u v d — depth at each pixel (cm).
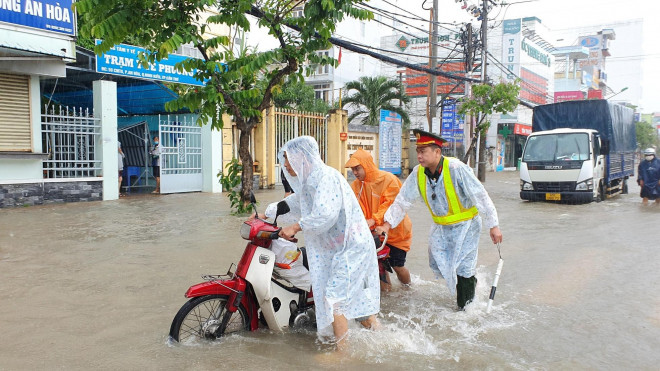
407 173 2705
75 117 1243
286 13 921
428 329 423
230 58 970
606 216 1150
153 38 877
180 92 1238
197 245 747
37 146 1179
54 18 1120
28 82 1157
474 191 448
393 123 2466
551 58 4653
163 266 622
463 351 377
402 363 354
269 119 1786
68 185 1232
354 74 3909
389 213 466
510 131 3712
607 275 607
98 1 747
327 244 384
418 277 593
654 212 1222
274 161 1808
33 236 803
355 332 399
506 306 487
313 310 440
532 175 1438
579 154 1405
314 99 2897
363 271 382
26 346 381
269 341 392
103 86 1286
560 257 708
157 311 461
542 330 423
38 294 508
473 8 2133
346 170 2120
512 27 3838
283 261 403
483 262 677
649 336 412
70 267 614
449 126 2919
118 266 620
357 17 878
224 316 392
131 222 952
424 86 3672
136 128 1717
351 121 3078
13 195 1132
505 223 1040
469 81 2036
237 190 1627
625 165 1778
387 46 4056
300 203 385
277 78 962
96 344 386
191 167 1570
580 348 386
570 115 1602
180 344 385
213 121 923
